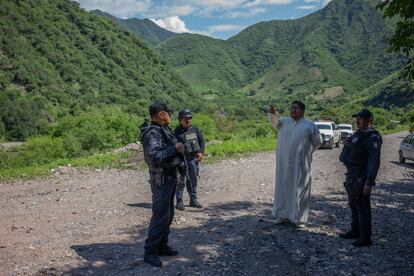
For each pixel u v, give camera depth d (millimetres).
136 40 193375
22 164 21469
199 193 10312
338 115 84250
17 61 130375
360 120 5930
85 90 136000
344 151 6141
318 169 15156
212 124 40969
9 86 118250
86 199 9656
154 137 5148
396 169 15539
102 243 6145
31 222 7449
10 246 5977
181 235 6492
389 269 5129
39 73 130125
